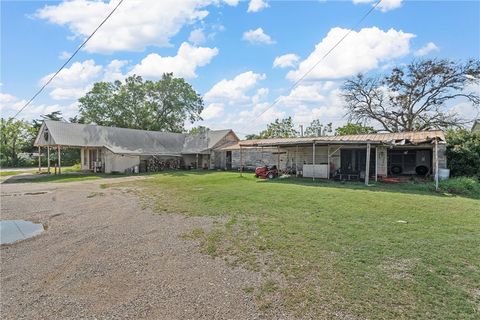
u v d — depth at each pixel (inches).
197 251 224.7
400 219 301.3
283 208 361.7
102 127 1161.4
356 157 772.0
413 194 467.5
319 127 1493.6
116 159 1065.5
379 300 145.9
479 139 641.6
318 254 207.8
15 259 221.3
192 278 179.2
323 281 167.8
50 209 414.0
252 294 156.9
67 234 284.4
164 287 168.6
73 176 922.7
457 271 176.2
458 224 280.7
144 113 1501.0
